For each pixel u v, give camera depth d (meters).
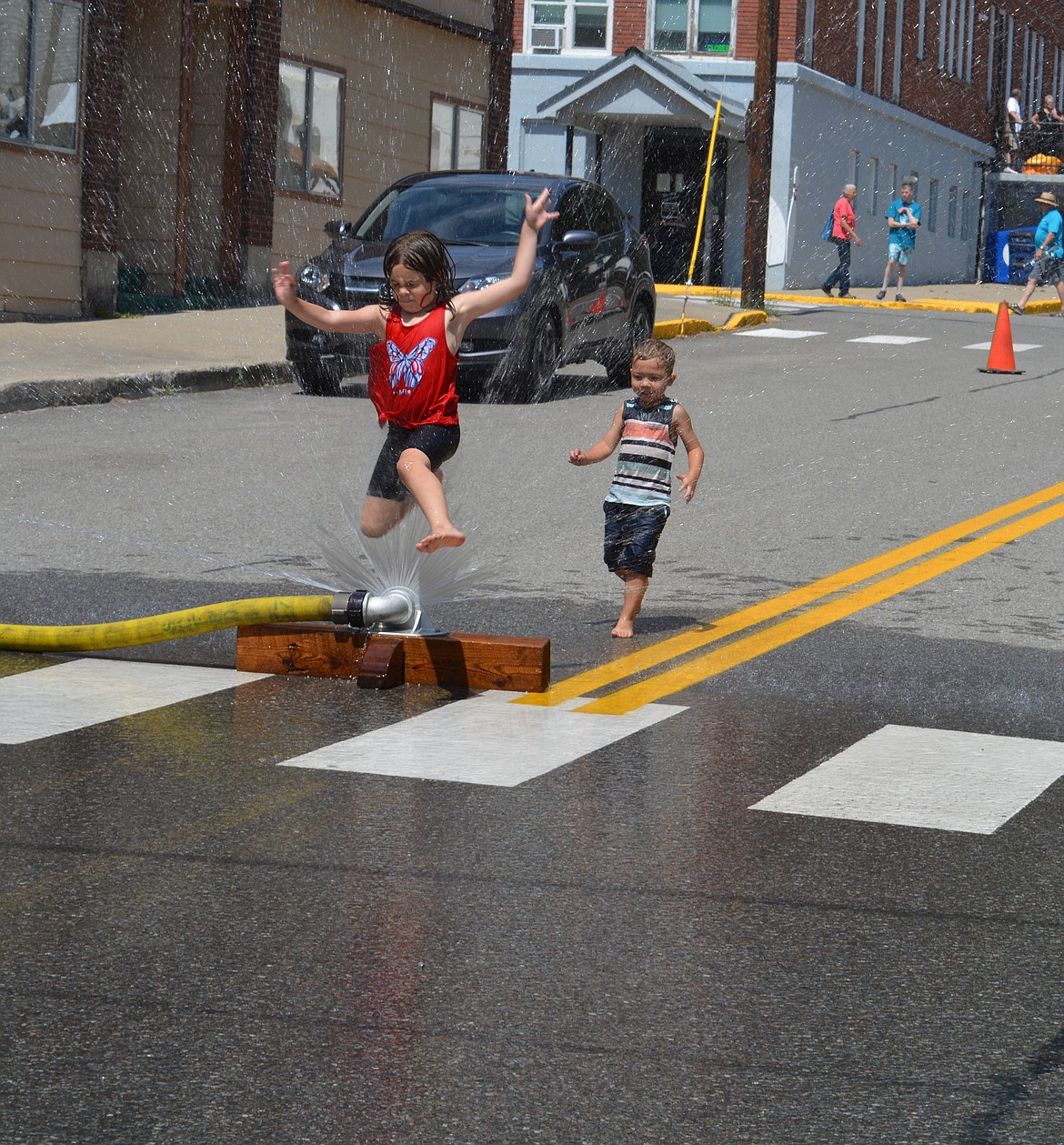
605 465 12.60
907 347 22.73
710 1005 3.84
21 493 10.89
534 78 38.03
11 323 19.81
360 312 6.62
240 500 10.75
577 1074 3.48
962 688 6.90
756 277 27.12
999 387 18.06
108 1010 3.75
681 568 9.21
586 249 16.80
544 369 16.17
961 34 49.94
